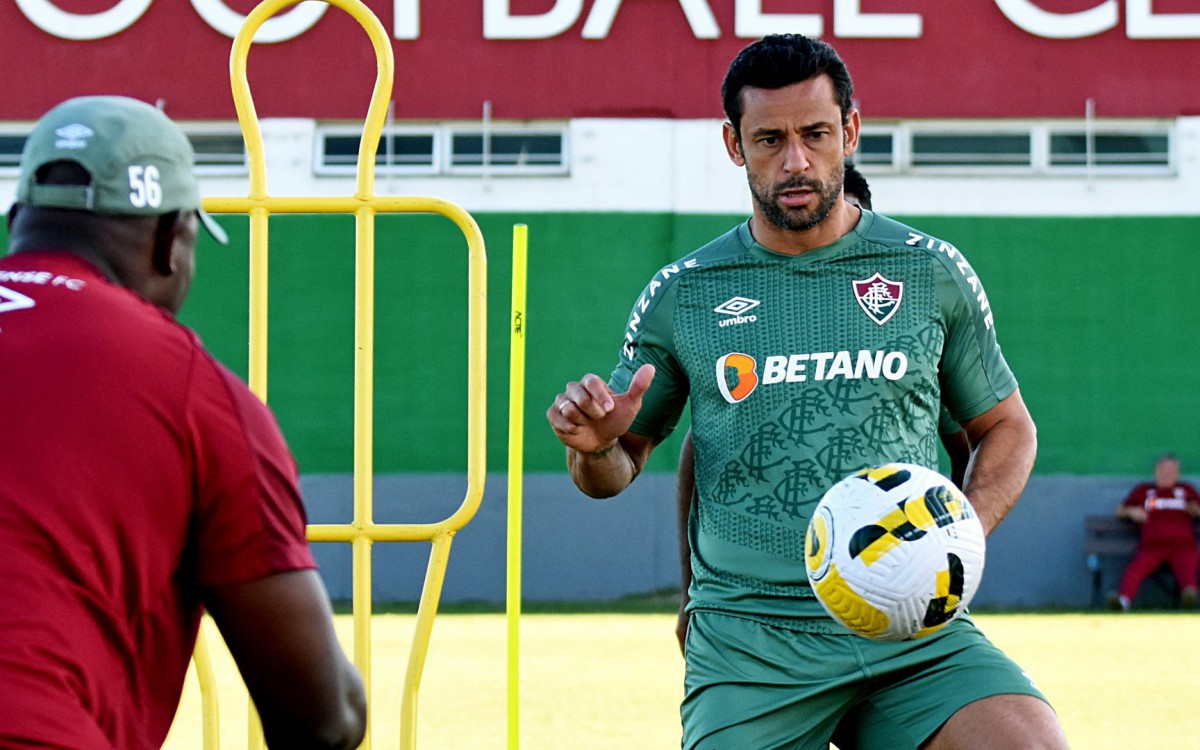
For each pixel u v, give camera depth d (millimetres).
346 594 63188
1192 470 64250
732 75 14000
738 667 13711
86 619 8164
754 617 13711
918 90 65500
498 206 65125
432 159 65438
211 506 8664
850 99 14031
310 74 65250
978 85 65500
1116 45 65312
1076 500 64188
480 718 29438
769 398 13945
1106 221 65062
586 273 65000
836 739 14414
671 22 65312
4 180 64875
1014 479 14078
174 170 9242
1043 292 65062
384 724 28984
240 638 8852
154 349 8617
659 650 41094
